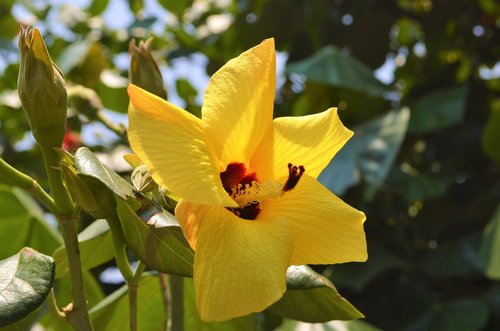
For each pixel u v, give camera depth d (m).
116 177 0.42
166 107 0.41
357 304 0.95
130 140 0.40
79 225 0.84
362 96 1.06
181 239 0.44
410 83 1.15
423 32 1.15
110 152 0.89
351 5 1.13
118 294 0.57
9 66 1.13
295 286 0.47
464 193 1.05
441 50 1.16
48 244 0.71
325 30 1.14
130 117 0.40
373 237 1.00
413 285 0.98
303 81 1.11
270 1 1.11
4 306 0.41
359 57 1.14
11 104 1.07
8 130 1.07
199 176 0.40
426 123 1.02
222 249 0.40
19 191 0.72
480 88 1.15
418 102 1.05
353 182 0.90
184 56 1.16
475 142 1.08
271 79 0.43
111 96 1.06
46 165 0.44
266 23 1.12
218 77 0.42
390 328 0.92
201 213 0.40
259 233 0.41
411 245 1.00
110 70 1.17
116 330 0.59
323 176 0.93
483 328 0.93
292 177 0.42
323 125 0.44
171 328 0.53
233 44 1.15
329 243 0.42
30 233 0.70
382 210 1.01
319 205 0.43
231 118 0.42
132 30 1.20
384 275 0.98
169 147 0.40
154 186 0.42
